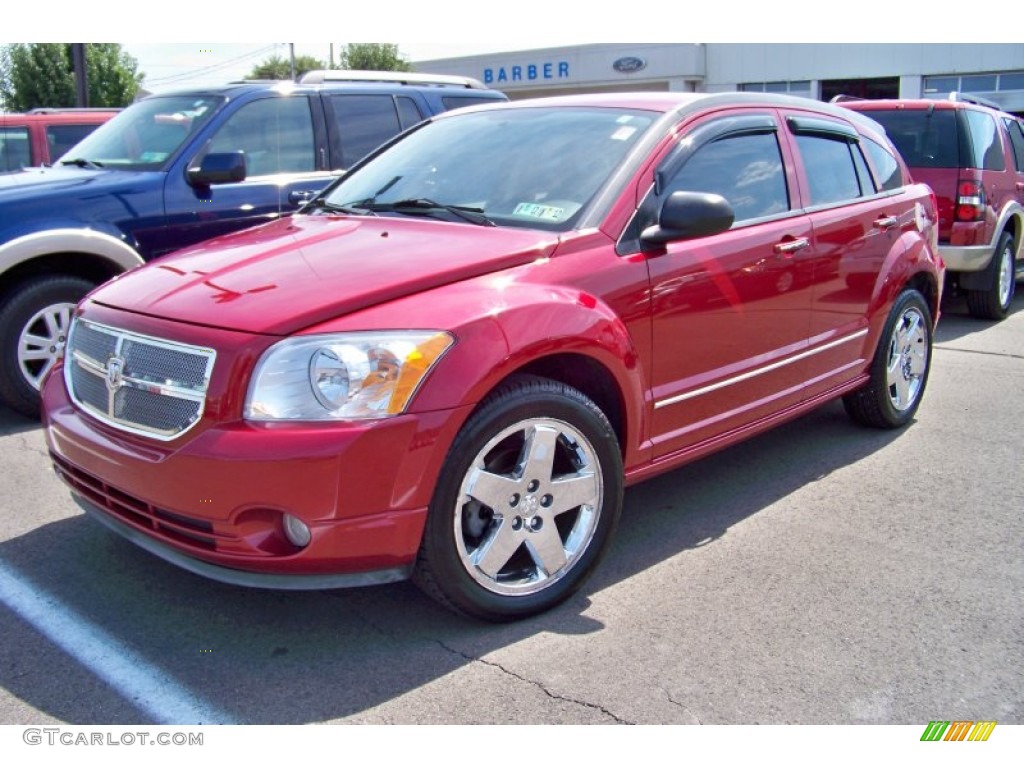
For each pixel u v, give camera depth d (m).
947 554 3.82
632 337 3.51
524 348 3.02
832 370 4.74
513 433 3.09
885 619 3.30
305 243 3.57
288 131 6.68
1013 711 2.80
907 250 5.15
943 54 25.98
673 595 3.46
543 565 3.26
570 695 2.83
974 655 3.08
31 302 5.32
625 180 3.64
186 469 2.77
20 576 3.53
